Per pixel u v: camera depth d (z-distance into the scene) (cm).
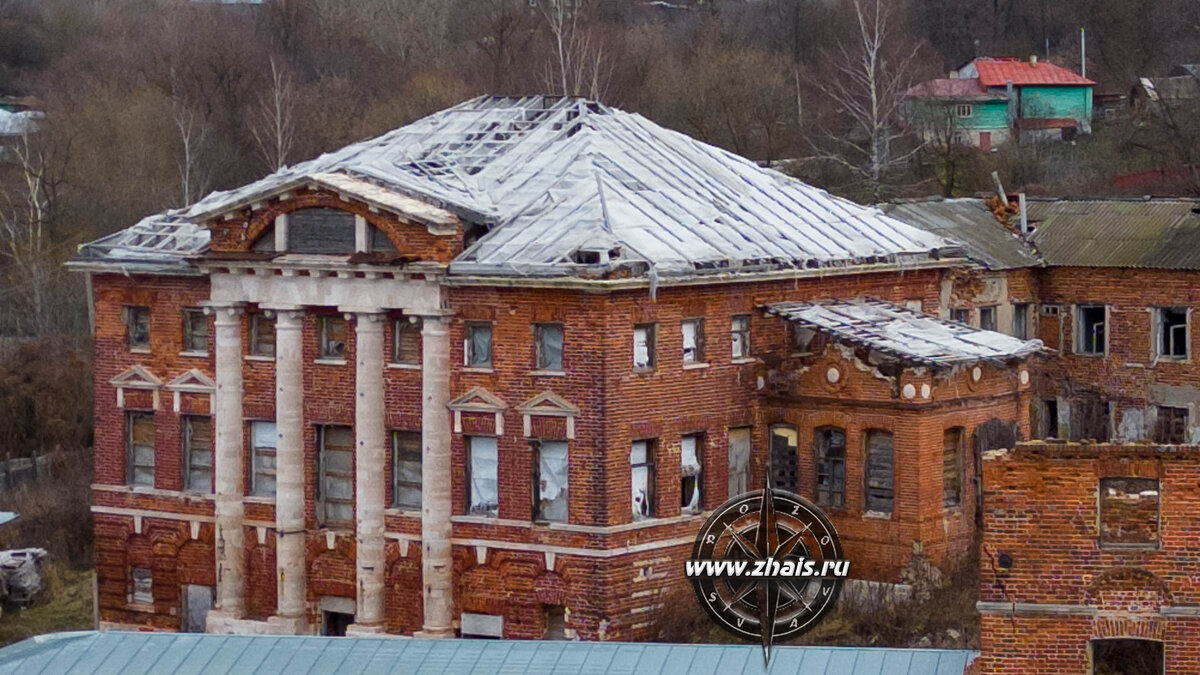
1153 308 18425
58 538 17950
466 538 14550
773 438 15125
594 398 14050
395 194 14812
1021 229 19012
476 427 14462
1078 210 19162
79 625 16200
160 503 15812
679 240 14688
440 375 14500
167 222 16012
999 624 9288
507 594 14425
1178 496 9112
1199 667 9125
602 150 15738
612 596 14100
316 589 15162
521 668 10362
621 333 14075
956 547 14775
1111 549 9181
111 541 16062
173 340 15725
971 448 14912
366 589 14812
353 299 14762
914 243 16550
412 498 14825
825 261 15412
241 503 15412
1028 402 15388
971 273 17762
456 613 14612
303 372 15075
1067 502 9194
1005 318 18525
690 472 14700
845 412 14762
